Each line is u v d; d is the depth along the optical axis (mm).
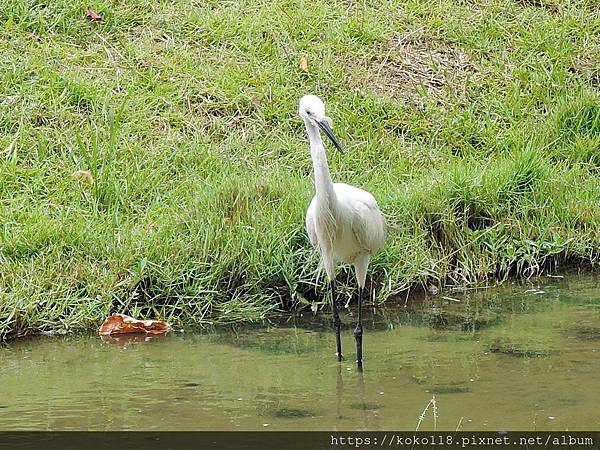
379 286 11914
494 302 11656
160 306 11180
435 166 14117
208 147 13773
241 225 11820
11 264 11164
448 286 12211
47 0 15781
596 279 12414
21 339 10586
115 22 15719
